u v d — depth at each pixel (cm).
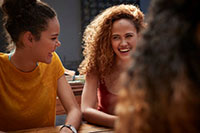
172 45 25
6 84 144
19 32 129
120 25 154
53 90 158
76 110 147
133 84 28
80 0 666
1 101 145
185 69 24
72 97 158
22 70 144
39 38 129
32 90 148
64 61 669
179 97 24
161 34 26
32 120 151
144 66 27
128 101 29
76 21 671
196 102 23
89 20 665
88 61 172
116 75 165
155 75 26
